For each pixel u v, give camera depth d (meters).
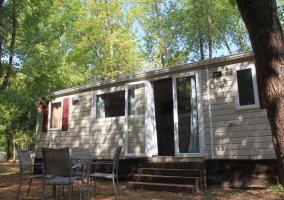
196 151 6.52
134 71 15.29
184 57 15.38
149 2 14.73
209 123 6.45
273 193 5.06
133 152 7.53
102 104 8.79
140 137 7.47
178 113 6.94
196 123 6.64
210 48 14.82
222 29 16.31
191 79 6.92
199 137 6.51
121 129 8.12
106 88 8.68
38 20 9.01
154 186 5.91
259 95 5.84
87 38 14.00
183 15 15.39
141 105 7.64
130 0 14.34
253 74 5.98
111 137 8.30
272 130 2.09
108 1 14.21
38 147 10.28
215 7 14.20
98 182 7.52
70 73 11.33
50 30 9.83
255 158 5.73
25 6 8.78
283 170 2.01
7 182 7.80
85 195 5.52
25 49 8.73
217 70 6.54
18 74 9.11
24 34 8.83
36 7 9.49
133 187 6.20
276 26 2.14
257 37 2.15
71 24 13.62
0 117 12.07
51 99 10.09
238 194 5.21
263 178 5.54
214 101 6.46
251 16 2.16
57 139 9.73
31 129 12.67
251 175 5.68
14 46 8.52
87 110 9.09
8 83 8.70
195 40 15.95
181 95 6.98
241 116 6.05
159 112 9.16
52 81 9.90
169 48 15.79
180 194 5.41
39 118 10.55
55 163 4.06
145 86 7.62
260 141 5.74
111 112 8.50
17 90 9.21
